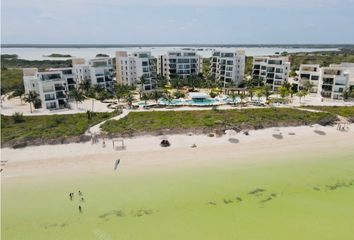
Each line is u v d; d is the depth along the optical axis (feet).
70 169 172.35
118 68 440.04
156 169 172.76
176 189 151.02
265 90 358.02
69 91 363.35
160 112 286.25
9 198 143.23
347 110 288.30
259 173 168.04
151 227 122.52
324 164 180.14
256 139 219.20
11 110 307.17
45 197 144.25
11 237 116.98
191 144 208.74
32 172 168.66
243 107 313.53
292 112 279.69
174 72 479.82
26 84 343.26
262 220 127.13
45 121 254.06
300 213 131.85
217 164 179.11
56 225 124.26
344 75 349.61
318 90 385.29
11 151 194.49
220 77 477.36
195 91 411.54
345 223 125.18
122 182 157.99
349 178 162.91
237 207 136.15
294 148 204.23
